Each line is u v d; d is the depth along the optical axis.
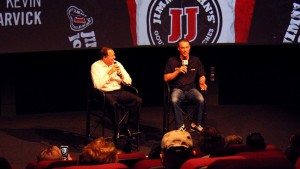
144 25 7.30
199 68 6.63
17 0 6.66
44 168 3.62
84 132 6.88
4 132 6.79
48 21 6.85
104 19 7.12
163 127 6.46
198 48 8.11
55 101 7.87
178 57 6.65
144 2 7.26
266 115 7.68
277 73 8.47
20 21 6.70
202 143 4.05
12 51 6.70
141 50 8.19
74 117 7.56
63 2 6.90
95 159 3.18
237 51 8.36
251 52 8.39
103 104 6.16
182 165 2.84
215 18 7.50
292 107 8.11
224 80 8.37
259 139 4.19
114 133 6.21
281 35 7.66
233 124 7.25
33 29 6.79
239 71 8.40
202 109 6.44
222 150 3.56
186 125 7.23
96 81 6.22
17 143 6.39
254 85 8.45
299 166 2.92
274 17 7.62
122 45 7.25
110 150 3.21
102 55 6.33
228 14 7.52
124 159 3.95
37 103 7.78
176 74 6.36
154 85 8.27
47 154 4.04
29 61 7.67
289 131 6.99
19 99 7.68
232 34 7.58
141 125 7.18
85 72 7.98
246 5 7.54
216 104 8.23
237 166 2.58
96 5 7.05
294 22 7.66
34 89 7.74
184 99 6.53
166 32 7.38
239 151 3.56
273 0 7.59
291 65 8.48
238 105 8.25
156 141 6.55
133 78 8.20
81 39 7.04
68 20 6.95
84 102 8.00
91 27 7.07
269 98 8.47
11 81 7.43
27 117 7.51
